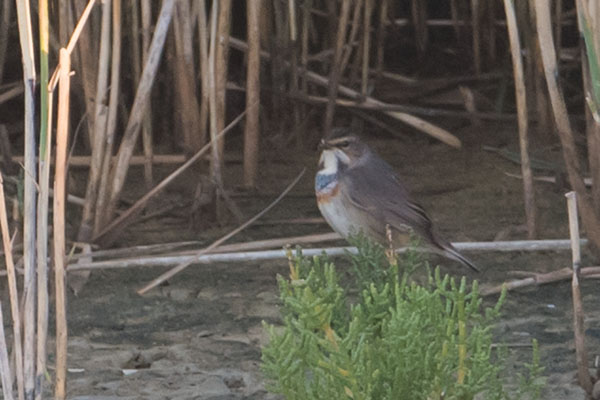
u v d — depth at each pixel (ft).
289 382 20.43
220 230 39.29
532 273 34.55
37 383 22.71
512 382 26.53
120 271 35.22
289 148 48.75
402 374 20.52
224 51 40.40
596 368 26.63
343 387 20.39
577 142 48.16
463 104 53.47
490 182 44.42
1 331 22.18
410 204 33.47
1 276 33.68
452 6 56.39
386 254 25.45
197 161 42.65
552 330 30.14
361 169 33.63
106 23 34.91
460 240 37.91
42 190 22.63
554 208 41.32
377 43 53.21
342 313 23.40
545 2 32.27
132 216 36.76
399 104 53.31
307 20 48.91
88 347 29.07
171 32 45.39
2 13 46.80
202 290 33.60
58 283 23.20
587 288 33.68
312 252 33.53
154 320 31.14
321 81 49.55
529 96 50.85
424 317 21.30
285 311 23.22
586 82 33.53
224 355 28.50
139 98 36.50
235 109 50.75
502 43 56.49
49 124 22.70
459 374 21.34
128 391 26.08
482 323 21.91
